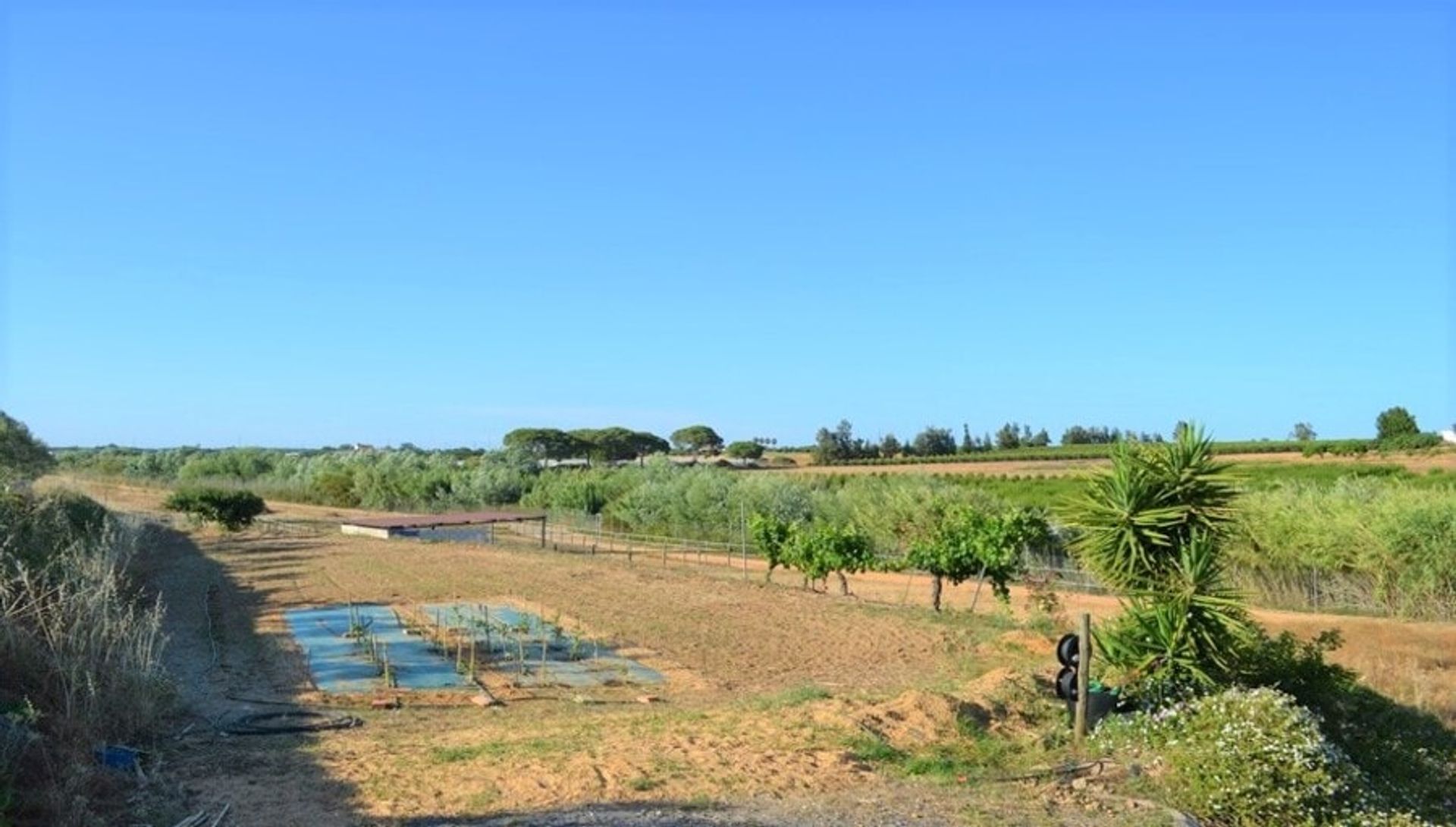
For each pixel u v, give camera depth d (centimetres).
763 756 888
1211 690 1012
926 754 914
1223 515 1105
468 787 824
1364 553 2367
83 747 888
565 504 5622
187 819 752
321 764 924
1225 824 803
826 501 4156
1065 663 1010
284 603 2416
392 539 4234
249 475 8244
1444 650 1723
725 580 2867
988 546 2195
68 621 1080
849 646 1852
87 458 9462
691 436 11419
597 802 779
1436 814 947
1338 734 1051
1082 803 800
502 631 1856
